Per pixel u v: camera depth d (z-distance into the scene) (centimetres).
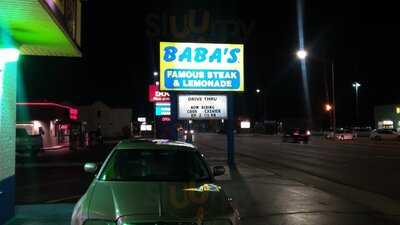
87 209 589
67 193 1516
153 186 668
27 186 1700
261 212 1152
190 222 561
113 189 653
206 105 2312
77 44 1104
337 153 3594
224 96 2333
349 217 1106
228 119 2339
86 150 4503
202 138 8219
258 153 3653
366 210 1194
